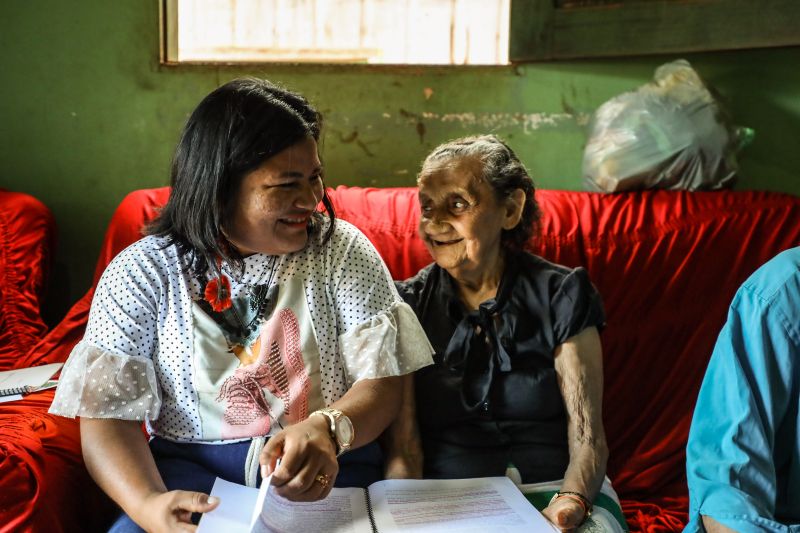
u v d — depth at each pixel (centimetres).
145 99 227
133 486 126
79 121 227
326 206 142
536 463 150
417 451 151
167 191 199
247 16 243
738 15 214
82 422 133
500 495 135
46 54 223
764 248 196
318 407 139
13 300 201
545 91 236
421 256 187
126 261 137
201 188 129
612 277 191
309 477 118
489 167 150
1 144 227
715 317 194
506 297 154
